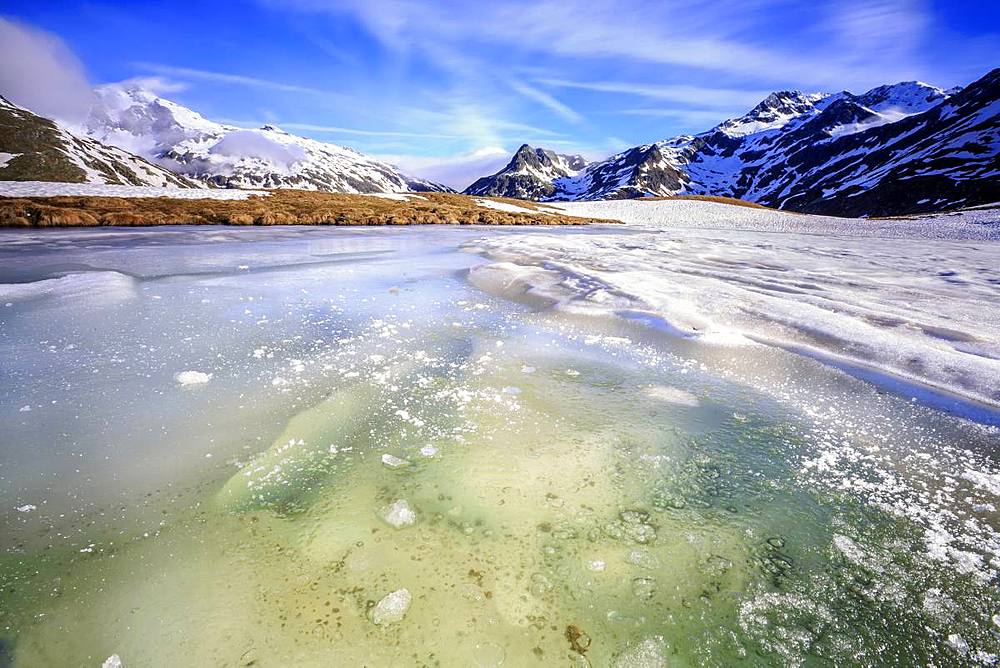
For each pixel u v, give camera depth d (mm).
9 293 11672
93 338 8438
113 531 3795
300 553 3627
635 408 6219
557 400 6402
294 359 7605
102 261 17469
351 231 36781
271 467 4707
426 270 17000
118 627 2992
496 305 11680
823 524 4051
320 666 2781
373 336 8938
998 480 4672
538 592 3340
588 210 77000
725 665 2857
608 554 3695
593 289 12727
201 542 3709
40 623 3004
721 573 3521
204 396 6219
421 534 3859
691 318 10086
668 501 4348
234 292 12586
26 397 6062
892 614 3176
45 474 4480
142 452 4895
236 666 2766
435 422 5711
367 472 4684
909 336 8906
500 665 2828
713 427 5738
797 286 14086
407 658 2854
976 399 6422
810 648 2951
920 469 4875
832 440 5465
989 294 13305
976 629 3059
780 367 7664
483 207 68188
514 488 4480
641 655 2912
